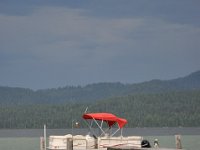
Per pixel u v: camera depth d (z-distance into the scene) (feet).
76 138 280.51
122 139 282.36
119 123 294.05
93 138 281.74
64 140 282.36
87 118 297.33
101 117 291.79
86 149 274.98
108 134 289.74
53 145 284.61
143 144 279.90
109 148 243.40
